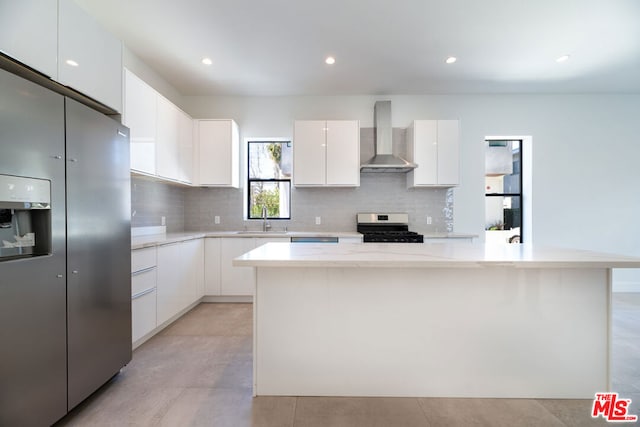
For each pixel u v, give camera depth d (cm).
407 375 167
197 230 398
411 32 259
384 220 396
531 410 156
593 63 315
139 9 227
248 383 181
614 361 207
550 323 165
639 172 399
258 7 225
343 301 166
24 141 122
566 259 142
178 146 325
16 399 119
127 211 191
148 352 222
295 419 149
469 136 399
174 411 155
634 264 136
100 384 166
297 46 280
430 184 367
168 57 299
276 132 400
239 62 310
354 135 368
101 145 167
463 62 311
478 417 151
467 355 167
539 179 401
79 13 161
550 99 398
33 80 146
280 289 167
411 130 374
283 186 416
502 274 165
